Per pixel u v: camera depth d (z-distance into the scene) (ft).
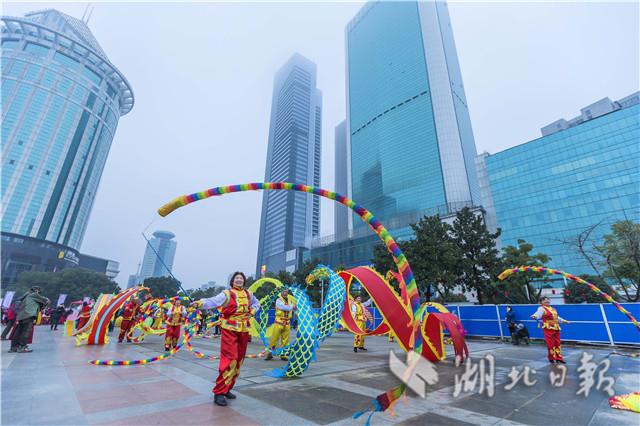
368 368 22.33
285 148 467.93
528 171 185.98
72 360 24.00
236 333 13.93
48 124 335.47
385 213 251.80
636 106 157.17
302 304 20.61
